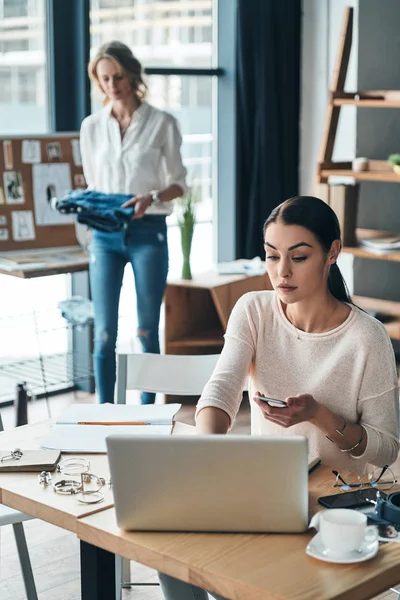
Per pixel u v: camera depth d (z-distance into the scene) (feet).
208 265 19.58
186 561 5.27
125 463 5.56
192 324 16.79
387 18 16.88
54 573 10.36
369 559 5.29
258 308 7.44
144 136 14.06
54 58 16.08
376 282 17.72
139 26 17.33
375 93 15.90
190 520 5.63
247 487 5.53
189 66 18.31
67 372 16.81
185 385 8.95
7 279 16.15
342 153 19.07
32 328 16.58
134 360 8.96
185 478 5.55
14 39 15.57
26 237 15.02
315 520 5.65
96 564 6.01
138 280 14.33
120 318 18.52
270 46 18.53
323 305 7.18
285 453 5.44
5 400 16.06
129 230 14.10
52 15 15.94
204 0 18.35
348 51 16.28
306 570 5.16
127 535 5.64
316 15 18.95
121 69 13.69
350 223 16.10
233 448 5.47
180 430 7.53
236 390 7.22
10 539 11.27
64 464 6.82
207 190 19.19
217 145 19.06
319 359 7.20
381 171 16.22
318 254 6.88
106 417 7.75
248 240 19.07
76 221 15.03
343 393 7.14
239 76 18.45
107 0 16.70
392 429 7.06
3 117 15.65
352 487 6.34
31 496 6.25
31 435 7.57
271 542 5.51
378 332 7.13
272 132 18.83
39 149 15.16
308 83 19.31
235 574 5.11
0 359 16.29
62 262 14.57
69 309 15.71
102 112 14.23
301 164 19.74
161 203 14.17
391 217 17.34
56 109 16.28
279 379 7.32
